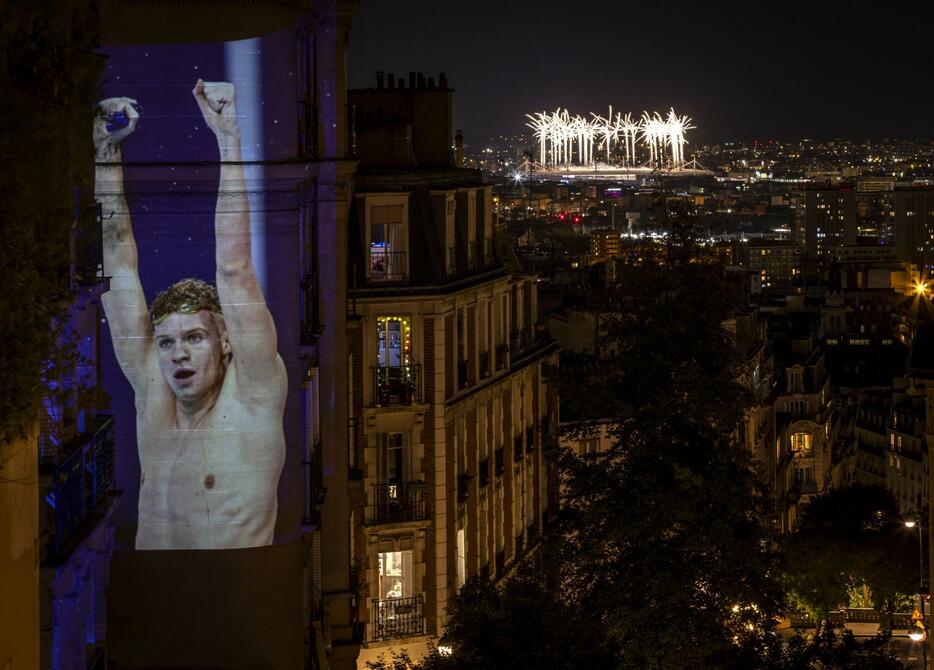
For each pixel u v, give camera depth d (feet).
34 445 66.80
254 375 107.45
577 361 194.90
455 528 193.67
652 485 156.97
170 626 107.14
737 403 162.71
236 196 106.32
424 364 186.09
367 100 207.51
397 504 184.55
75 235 75.15
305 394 115.03
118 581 106.93
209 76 105.60
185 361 106.83
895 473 644.69
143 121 105.60
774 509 164.76
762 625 159.22
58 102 62.13
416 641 184.85
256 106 106.01
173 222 106.42
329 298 133.08
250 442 107.45
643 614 153.38
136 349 106.73
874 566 317.42
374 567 183.93
